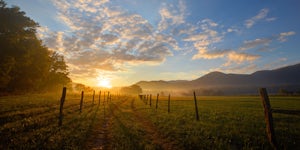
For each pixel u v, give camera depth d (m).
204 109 30.97
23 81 51.56
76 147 8.48
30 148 7.95
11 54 43.69
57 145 8.55
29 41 51.22
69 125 13.36
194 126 14.08
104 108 28.81
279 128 13.91
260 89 9.13
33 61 53.41
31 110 19.98
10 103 25.56
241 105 43.22
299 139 10.77
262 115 22.45
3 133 10.05
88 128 12.73
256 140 10.19
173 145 9.70
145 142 9.88
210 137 11.05
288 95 118.75
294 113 8.12
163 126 14.26
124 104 42.78
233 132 12.15
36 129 11.54
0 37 42.28
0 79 40.78
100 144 9.60
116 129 12.96
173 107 34.84
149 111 26.36
